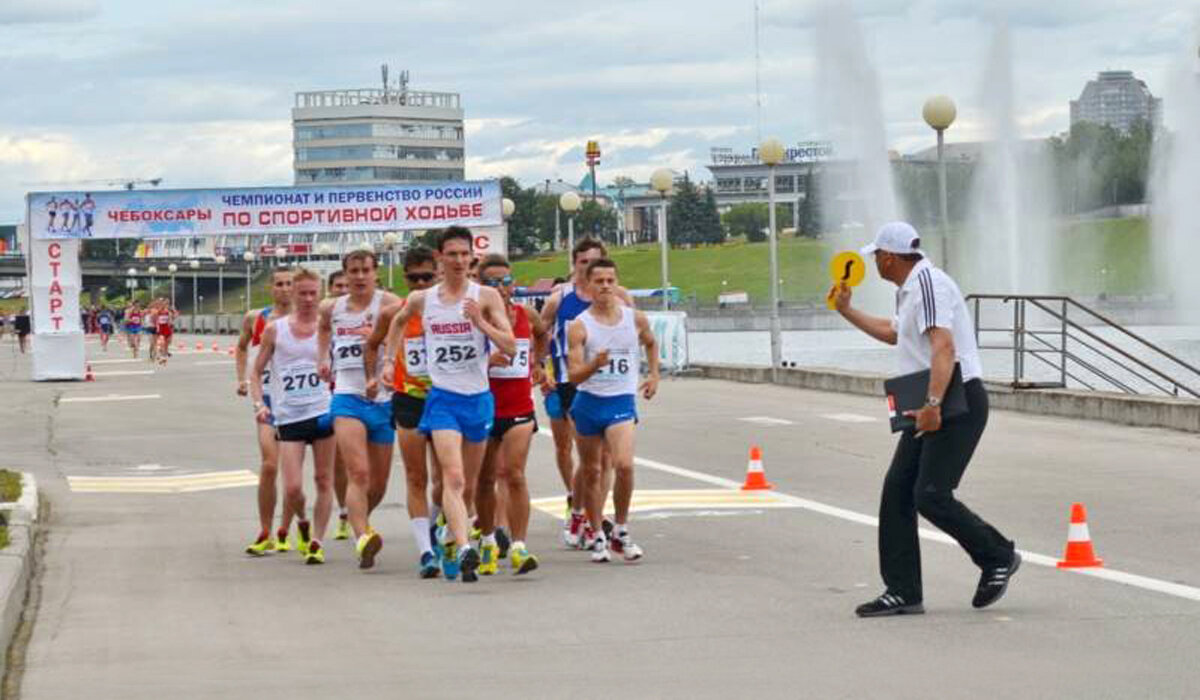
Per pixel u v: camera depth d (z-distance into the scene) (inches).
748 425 1209.4
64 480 1002.7
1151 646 440.1
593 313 620.7
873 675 411.8
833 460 973.8
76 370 2150.6
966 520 493.7
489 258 648.4
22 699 409.7
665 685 407.5
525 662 442.6
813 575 583.8
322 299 664.4
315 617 523.8
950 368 482.0
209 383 2028.8
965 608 504.7
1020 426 1141.1
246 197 2185.0
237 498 893.8
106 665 452.4
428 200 2210.9
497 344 577.3
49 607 551.8
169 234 2167.8
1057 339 3006.9
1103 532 661.9
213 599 564.4
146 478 1009.5
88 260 6579.7
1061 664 418.9
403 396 600.4
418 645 471.8
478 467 596.4
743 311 5265.8
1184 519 695.1
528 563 597.3
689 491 844.0
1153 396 1149.1
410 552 672.4
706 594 547.5
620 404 622.5
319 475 653.3
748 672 420.5
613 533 626.5
